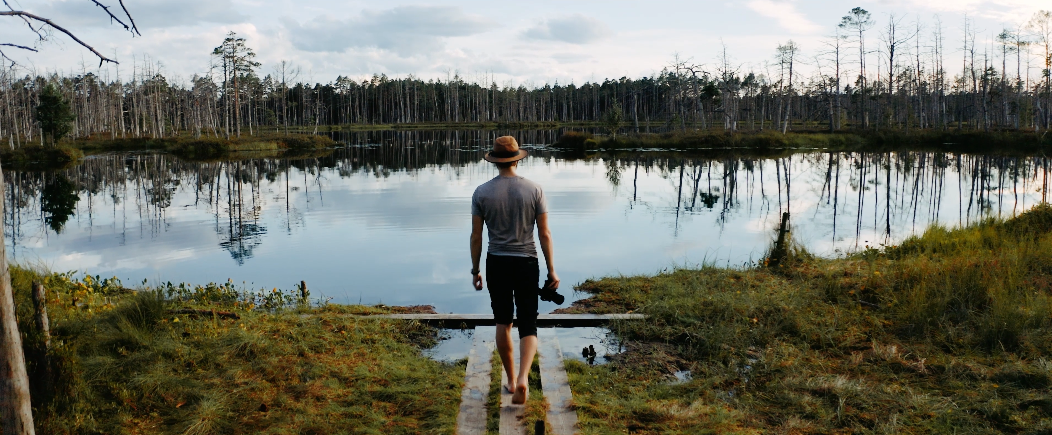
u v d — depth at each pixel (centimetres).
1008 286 582
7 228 1491
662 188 2197
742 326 549
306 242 1263
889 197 1917
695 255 1062
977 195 1938
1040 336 481
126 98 8269
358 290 852
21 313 459
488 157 401
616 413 388
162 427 375
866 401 396
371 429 366
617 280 791
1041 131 4953
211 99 7081
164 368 436
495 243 394
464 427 368
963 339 492
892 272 680
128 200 2002
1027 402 383
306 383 430
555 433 356
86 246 1256
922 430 360
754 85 6969
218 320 546
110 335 472
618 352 526
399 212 1664
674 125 6191
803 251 874
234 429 370
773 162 3353
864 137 5025
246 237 1331
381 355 495
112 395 403
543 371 453
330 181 2547
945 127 5753
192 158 4084
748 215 1584
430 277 932
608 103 12469
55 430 357
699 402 403
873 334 523
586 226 1416
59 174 2973
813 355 486
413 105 13125
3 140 5019
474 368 461
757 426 376
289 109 11194
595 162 3434
